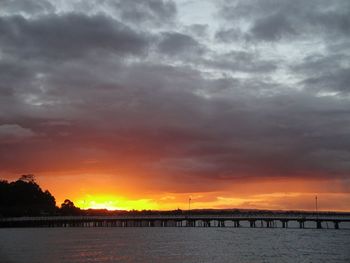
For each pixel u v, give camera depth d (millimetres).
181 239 126375
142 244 108438
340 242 119750
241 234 152375
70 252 88250
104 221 167625
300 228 175875
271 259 82750
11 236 121500
